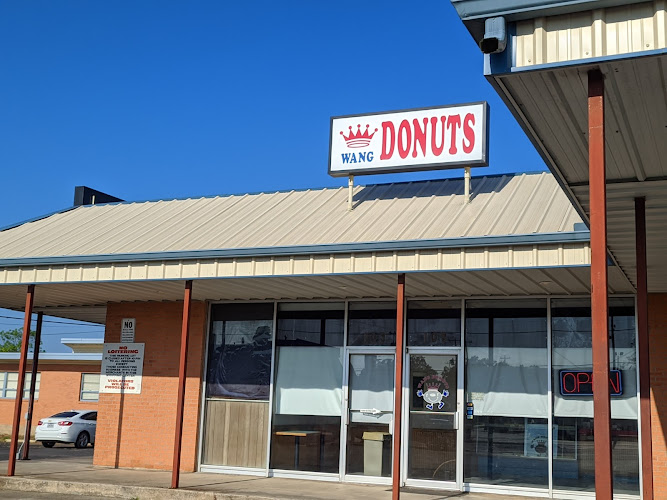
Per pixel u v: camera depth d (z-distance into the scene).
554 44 5.38
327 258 11.49
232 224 14.38
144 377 16.14
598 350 5.28
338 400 14.46
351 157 15.20
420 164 14.67
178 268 12.63
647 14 5.18
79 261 13.29
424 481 13.49
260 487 13.02
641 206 8.16
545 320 13.27
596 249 5.35
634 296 12.70
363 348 14.43
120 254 12.98
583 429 12.69
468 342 13.70
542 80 5.54
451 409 13.58
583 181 7.64
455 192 14.21
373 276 11.70
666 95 5.69
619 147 6.72
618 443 12.37
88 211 17.94
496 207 12.57
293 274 11.70
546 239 10.09
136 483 13.28
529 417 13.06
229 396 15.36
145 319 16.39
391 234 11.78
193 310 15.87
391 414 14.01
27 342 13.93
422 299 14.06
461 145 14.42
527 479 12.84
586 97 5.79
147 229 15.05
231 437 15.17
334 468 14.20
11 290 15.08
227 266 12.25
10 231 16.56
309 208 14.83
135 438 15.95
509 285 12.29
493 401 13.34
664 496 12.05
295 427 14.69
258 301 15.45
